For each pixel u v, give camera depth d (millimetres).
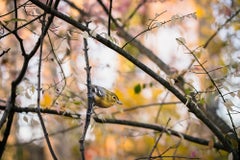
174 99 9461
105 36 4742
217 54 7934
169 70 7297
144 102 11156
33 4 5273
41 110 5570
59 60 5570
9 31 5160
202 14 8758
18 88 5336
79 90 5992
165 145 8805
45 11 4922
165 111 9242
